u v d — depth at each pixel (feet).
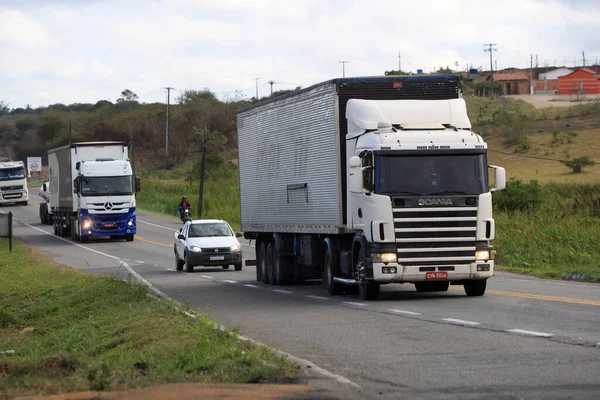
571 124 618.03
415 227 109.09
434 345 71.20
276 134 146.61
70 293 135.95
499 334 76.33
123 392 51.29
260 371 55.26
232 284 158.81
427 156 109.91
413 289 133.28
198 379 54.54
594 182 424.46
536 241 190.29
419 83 122.21
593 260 169.48
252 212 161.99
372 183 109.50
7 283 157.89
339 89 120.37
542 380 54.60
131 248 288.51
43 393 55.06
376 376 57.77
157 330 81.10
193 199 488.85
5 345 101.04
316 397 48.08
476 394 50.80
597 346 68.03
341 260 123.44
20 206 535.19
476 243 110.42
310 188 130.93
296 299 122.11
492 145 582.76
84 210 302.25
